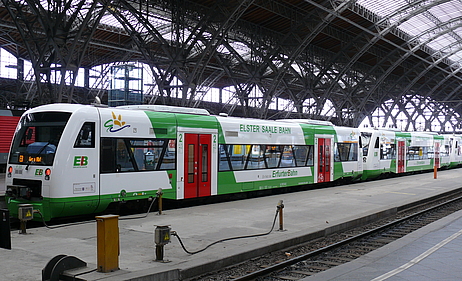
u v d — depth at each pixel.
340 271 8.03
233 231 11.41
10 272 7.38
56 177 12.54
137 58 53.16
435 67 73.62
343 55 55.62
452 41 60.38
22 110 29.19
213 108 72.94
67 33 28.27
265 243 9.97
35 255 8.63
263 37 45.19
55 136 12.99
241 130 18.72
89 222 12.79
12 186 13.12
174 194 15.81
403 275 7.68
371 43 49.31
